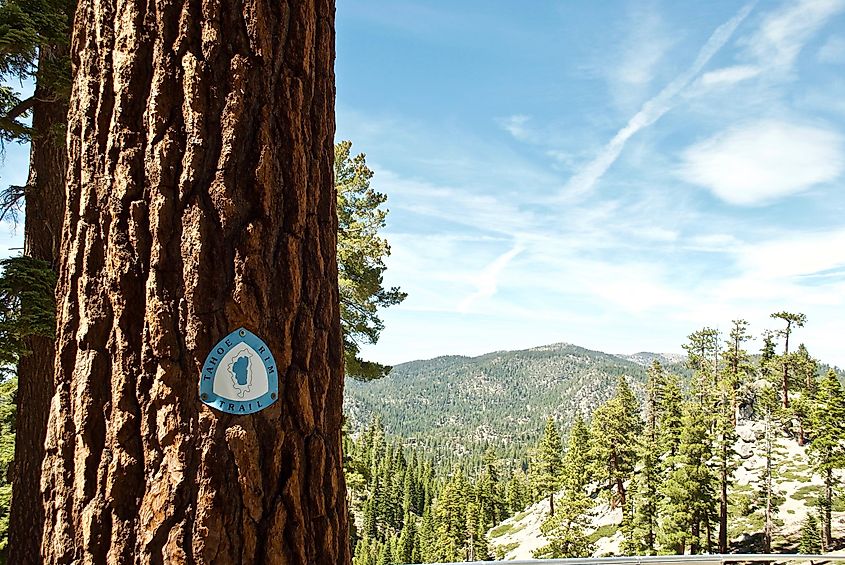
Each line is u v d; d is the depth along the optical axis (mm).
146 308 1464
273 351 1537
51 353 6109
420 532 62500
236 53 1559
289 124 1628
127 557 1396
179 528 1397
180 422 1432
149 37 1534
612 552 37438
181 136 1512
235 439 1457
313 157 1722
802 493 39281
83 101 1588
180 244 1480
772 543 34688
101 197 1521
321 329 1683
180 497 1411
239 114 1541
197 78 1519
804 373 46219
